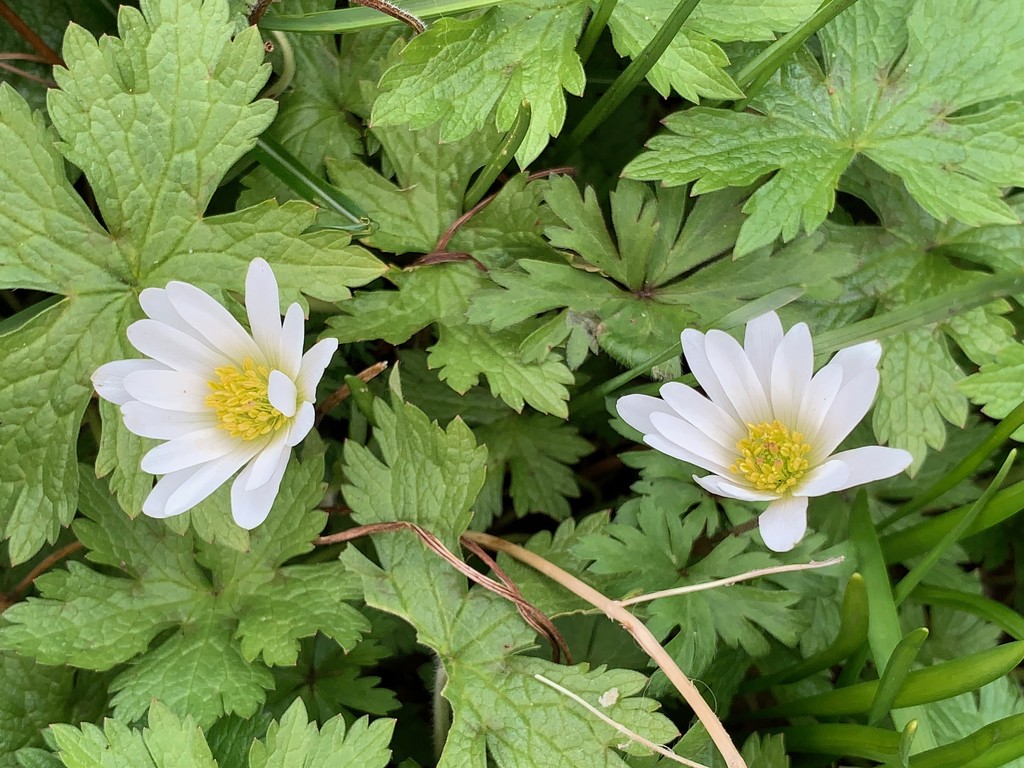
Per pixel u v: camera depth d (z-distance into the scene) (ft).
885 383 0.67
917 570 0.64
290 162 0.67
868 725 0.60
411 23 0.64
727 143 0.67
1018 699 0.69
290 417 0.56
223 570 0.62
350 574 0.62
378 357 0.75
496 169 0.67
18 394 0.59
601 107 0.70
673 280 0.69
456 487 0.61
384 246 0.68
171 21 0.59
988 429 0.73
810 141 0.67
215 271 0.61
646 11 0.67
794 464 0.56
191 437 0.56
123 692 0.57
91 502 0.62
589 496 0.80
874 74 0.68
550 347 0.65
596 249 0.67
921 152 0.67
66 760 0.54
